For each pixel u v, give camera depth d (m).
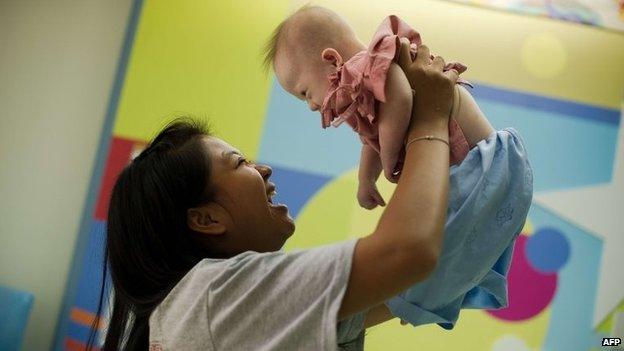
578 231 2.32
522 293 2.26
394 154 0.84
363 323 0.85
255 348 0.70
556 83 2.42
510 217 0.86
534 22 2.46
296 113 2.34
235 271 0.76
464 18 2.44
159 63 2.35
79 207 2.37
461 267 0.83
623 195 2.35
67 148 2.40
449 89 0.83
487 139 0.90
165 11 2.38
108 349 0.92
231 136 2.31
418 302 0.83
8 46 2.46
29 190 2.37
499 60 2.42
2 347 2.16
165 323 0.77
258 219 0.91
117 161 2.28
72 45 2.46
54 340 2.21
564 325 2.25
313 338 0.67
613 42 2.48
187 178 0.89
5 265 2.32
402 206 0.70
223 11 2.40
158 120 2.30
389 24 0.98
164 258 0.89
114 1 2.48
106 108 2.43
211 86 2.35
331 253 0.70
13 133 2.40
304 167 2.30
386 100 0.84
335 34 1.29
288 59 1.35
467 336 2.23
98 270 2.23
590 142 2.39
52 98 2.43
